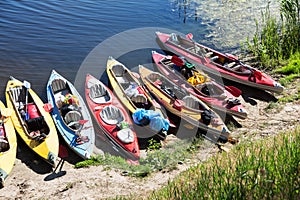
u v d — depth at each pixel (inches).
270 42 630.5
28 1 836.0
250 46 649.6
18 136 466.6
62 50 665.6
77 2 850.1
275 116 492.7
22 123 468.8
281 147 285.3
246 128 478.0
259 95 554.9
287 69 591.2
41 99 538.6
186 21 784.9
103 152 458.9
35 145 443.5
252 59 642.8
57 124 475.5
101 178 402.6
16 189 394.6
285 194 236.2
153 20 788.6
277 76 586.6
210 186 285.3
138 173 407.2
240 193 245.8
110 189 379.9
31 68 611.8
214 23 775.7
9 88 531.8
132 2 869.8
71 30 733.3
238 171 271.3
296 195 233.3
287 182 245.0
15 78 586.9
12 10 791.7
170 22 781.9
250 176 263.6
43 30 727.1
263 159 283.7
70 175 412.8
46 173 419.8
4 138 451.8
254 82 554.9
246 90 567.5
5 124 469.1
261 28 746.8
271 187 239.8
